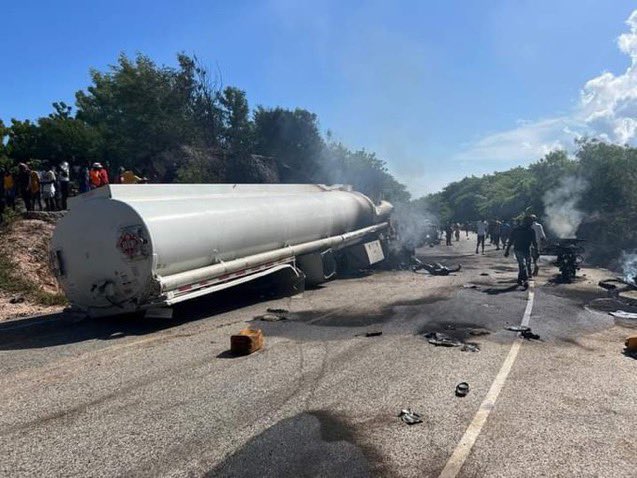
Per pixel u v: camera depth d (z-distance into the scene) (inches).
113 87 1339.8
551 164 1534.2
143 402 191.8
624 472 139.3
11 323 349.4
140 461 146.1
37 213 589.0
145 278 317.4
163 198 366.0
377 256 675.4
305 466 141.9
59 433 165.8
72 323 340.2
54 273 343.6
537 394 197.3
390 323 327.0
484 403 187.5
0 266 472.7
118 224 323.0
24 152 1168.8
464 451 150.3
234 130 1739.7
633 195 892.0
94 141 1222.3
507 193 2404.0
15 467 144.1
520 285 496.4
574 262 537.6
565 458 146.7
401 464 142.9
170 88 1391.5
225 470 140.3
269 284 466.3
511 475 137.3
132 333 310.0
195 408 184.9
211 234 362.6
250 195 472.4
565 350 262.2
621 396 195.6
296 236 486.3
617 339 285.6
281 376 219.9
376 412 179.3
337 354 254.4
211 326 325.7
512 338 287.0
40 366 242.5
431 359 244.1
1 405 192.1
